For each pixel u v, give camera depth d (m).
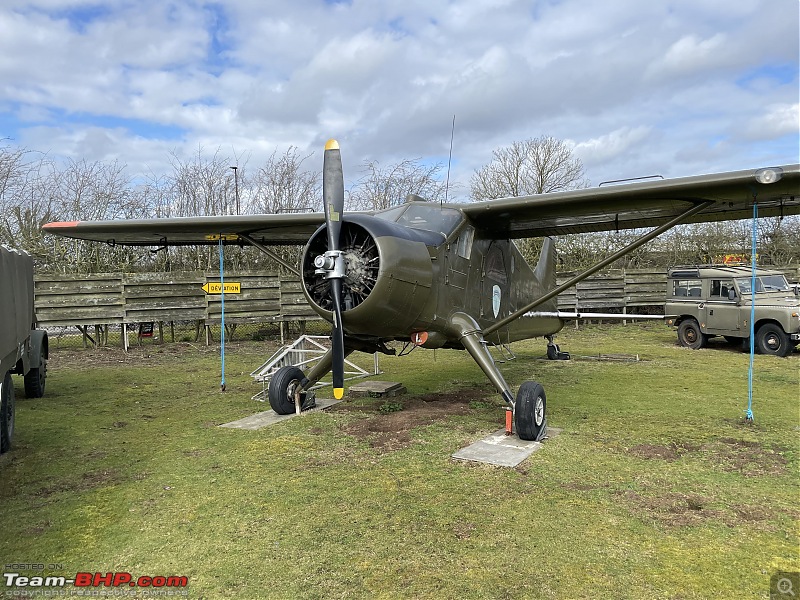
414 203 6.55
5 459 4.99
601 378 8.83
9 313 5.19
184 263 17.72
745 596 2.73
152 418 6.55
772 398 7.22
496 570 3.00
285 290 13.98
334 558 3.16
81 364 10.86
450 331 6.13
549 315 7.59
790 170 4.74
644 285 17.06
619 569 3.00
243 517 3.72
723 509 3.78
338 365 4.86
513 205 6.07
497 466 4.67
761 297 11.62
